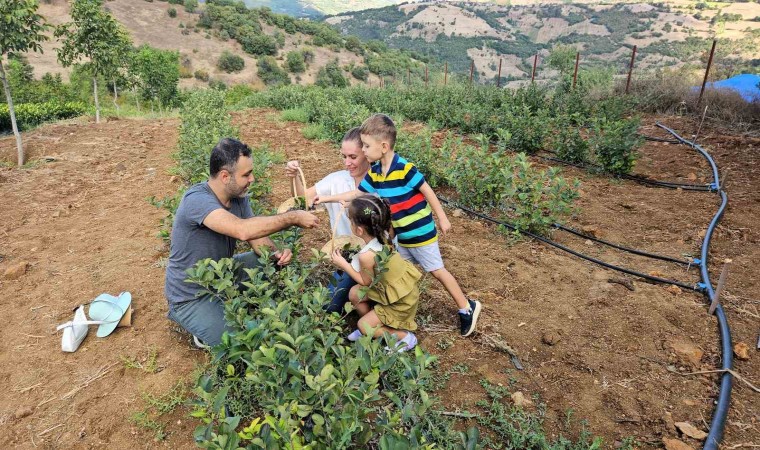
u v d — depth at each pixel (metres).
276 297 3.38
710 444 2.56
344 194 3.49
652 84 12.48
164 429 2.76
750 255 4.64
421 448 2.01
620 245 4.96
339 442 2.01
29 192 6.72
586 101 11.99
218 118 9.45
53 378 3.17
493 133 9.59
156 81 23.64
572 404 2.93
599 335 3.55
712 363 3.22
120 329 3.63
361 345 2.31
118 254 4.77
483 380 3.09
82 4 12.06
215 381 2.98
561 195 5.16
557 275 4.39
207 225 2.98
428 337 3.53
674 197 6.25
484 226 5.50
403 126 11.40
